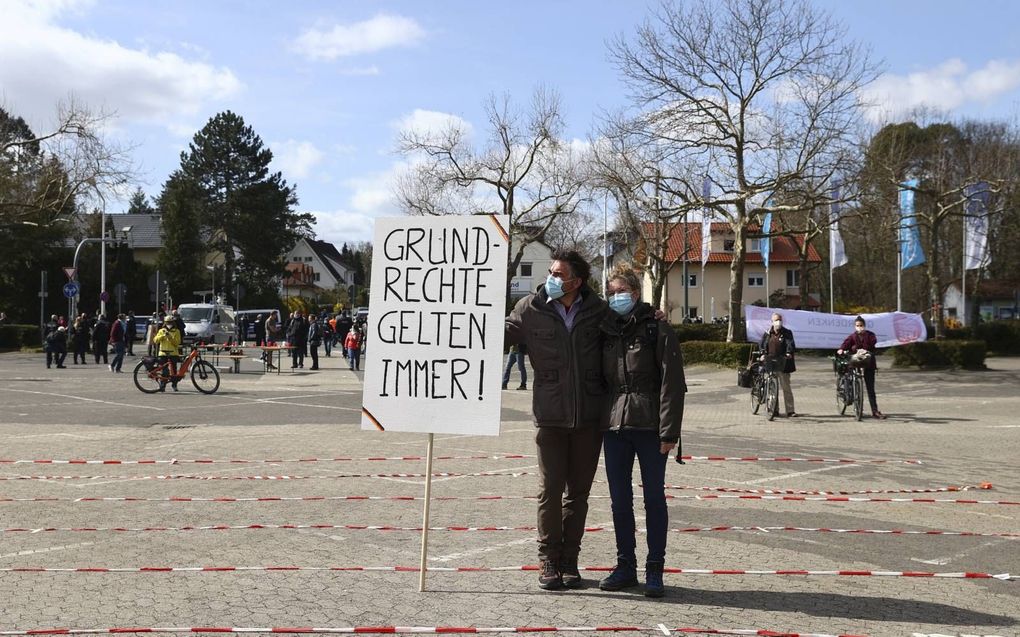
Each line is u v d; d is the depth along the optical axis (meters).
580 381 5.63
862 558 6.69
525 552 6.68
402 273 5.96
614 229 47.62
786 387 18.17
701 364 32.66
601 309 5.71
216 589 5.64
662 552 5.59
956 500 9.12
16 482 9.56
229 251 79.38
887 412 19.14
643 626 4.99
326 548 6.75
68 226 60.84
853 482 10.20
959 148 44.16
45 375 28.08
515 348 24.16
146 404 18.94
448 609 5.26
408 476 10.11
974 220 38.88
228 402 19.59
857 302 71.25
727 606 5.40
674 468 11.11
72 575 5.95
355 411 17.80
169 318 22.09
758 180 31.95
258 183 80.06
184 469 10.52
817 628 5.00
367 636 4.81
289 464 10.93
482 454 11.95
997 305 74.69
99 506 8.28
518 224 48.38
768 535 7.43
